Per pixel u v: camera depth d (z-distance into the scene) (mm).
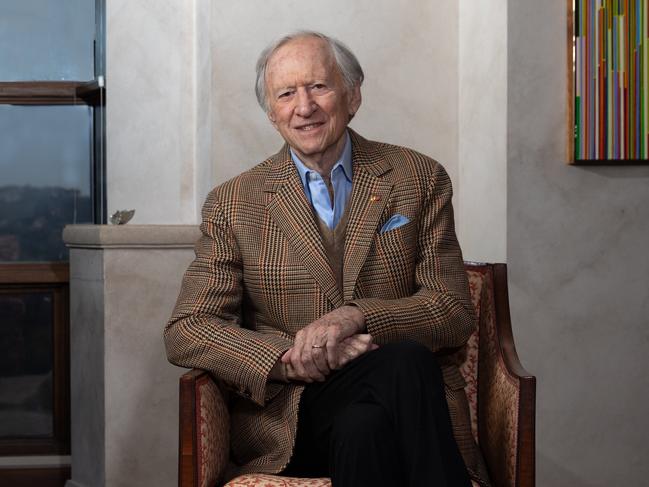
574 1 2689
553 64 2729
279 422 1932
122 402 2873
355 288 2018
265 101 2152
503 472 1938
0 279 3375
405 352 1725
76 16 3436
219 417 1910
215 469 1844
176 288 2900
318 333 1840
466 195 3037
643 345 2809
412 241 2064
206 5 3041
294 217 2039
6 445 3396
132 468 2885
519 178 2725
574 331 2775
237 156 2975
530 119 2723
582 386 2789
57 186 3439
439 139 3078
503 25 2719
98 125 3422
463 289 2049
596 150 2705
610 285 2785
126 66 3314
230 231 2076
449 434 1668
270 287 2027
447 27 3066
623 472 2818
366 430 1639
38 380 3428
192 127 3328
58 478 3400
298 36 2102
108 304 2857
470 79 2982
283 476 1884
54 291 3438
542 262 2748
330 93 2053
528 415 1848
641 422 2818
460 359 2182
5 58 3400
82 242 2982
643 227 2793
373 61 3023
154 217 3334
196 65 3270
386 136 3045
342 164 2105
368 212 2047
